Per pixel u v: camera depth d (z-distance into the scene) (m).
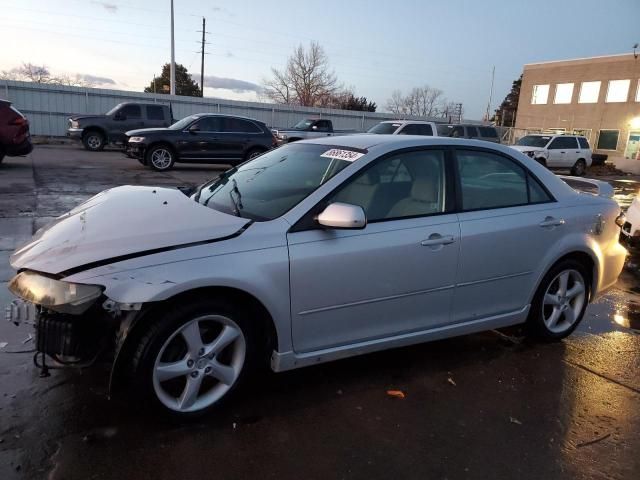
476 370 3.80
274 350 3.12
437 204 3.62
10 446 2.64
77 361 2.79
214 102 29.31
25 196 9.41
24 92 25.02
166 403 2.83
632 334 4.73
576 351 4.25
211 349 2.91
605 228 4.40
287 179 3.56
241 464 2.63
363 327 3.36
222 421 2.98
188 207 3.22
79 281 2.62
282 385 3.42
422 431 3.01
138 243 2.81
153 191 3.73
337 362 3.80
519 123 48.16
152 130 15.20
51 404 3.03
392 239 3.33
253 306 3.00
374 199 3.38
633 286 6.47
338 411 3.16
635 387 3.68
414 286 3.46
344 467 2.66
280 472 2.59
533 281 4.05
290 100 60.22
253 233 2.98
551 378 3.74
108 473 2.50
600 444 2.98
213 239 2.89
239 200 3.46
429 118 36.62
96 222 3.05
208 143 15.41
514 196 4.00
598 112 41.72
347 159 3.49
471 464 2.74
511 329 4.63
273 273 2.95
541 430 3.08
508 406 3.33
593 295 4.48
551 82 44.97
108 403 3.07
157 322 2.74
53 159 16.67
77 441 2.71
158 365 2.77
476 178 3.84
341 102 62.16
